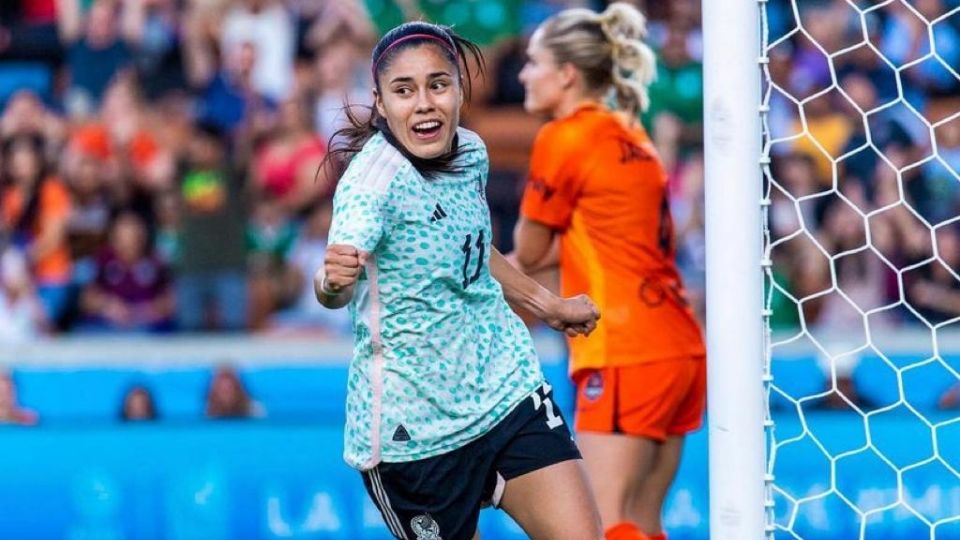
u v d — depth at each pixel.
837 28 36.03
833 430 24.11
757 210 12.30
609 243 16.59
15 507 24.33
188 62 36.41
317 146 35.00
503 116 35.28
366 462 12.49
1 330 33.12
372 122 12.41
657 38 35.88
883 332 29.55
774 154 34.19
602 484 16.44
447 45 12.02
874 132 34.56
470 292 12.36
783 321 32.19
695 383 17.02
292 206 34.38
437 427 12.29
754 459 12.29
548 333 29.56
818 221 33.16
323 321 33.50
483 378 12.37
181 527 24.45
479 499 12.54
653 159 16.94
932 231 15.36
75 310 33.28
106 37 36.69
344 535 24.58
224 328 32.72
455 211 12.18
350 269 11.23
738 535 12.28
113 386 26.53
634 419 16.52
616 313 16.55
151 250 33.59
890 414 25.22
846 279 32.69
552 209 16.70
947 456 24.06
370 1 37.22
